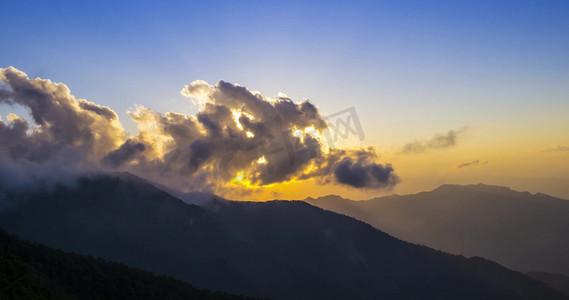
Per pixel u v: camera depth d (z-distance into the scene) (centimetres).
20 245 14825
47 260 14550
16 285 11219
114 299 13938
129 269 16700
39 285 12106
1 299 10431
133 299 14438
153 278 16762
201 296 16900
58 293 12450
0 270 11712
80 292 13650
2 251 13250
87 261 15875
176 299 15762
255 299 18950
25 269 12444
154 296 15225
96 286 14288
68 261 15162
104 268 15938
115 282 15100
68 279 14025
